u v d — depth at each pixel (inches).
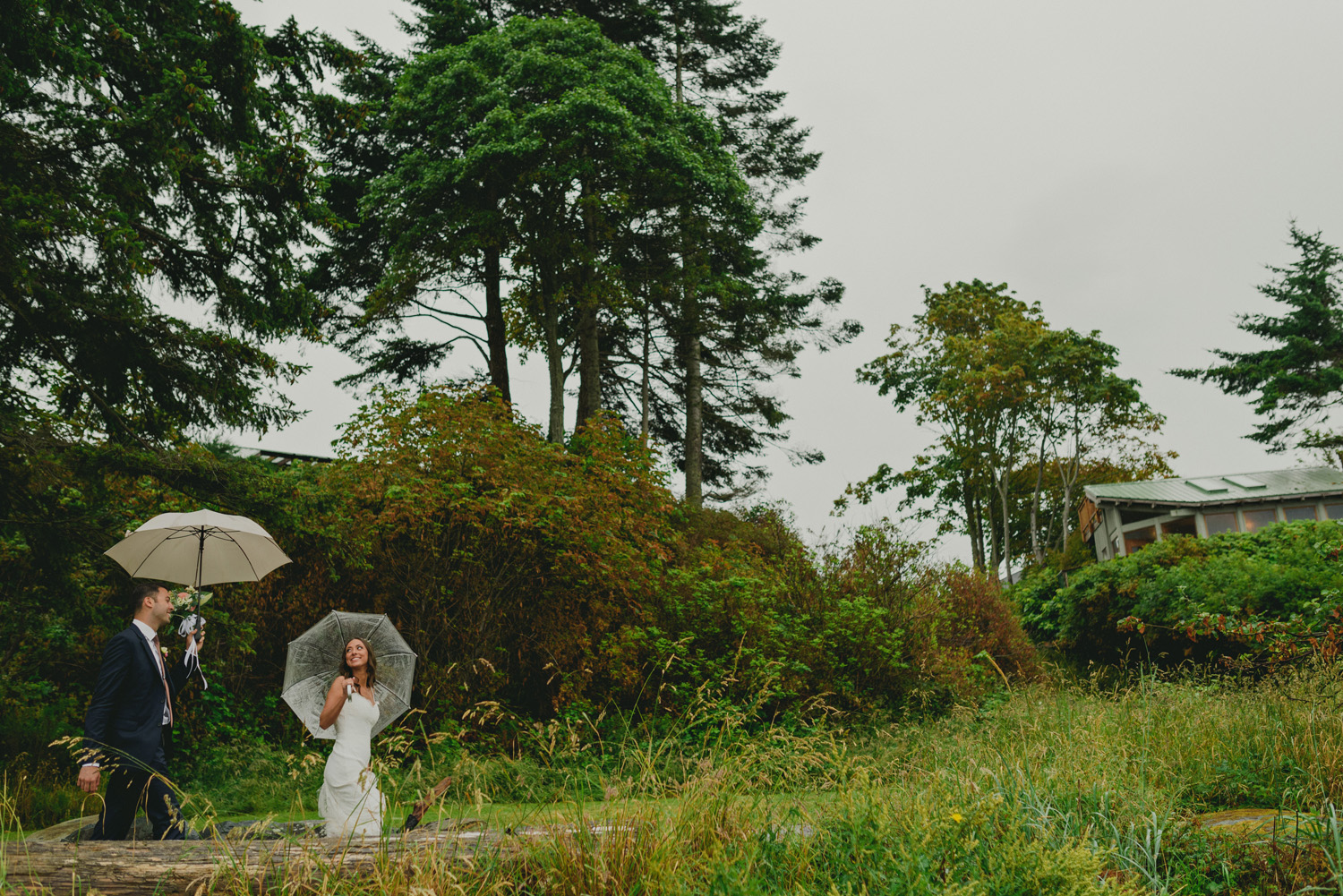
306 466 414.6
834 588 484.1
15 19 312.7
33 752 311.0
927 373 1396.4
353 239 808.3
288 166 385.1
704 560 488.4
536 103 768.9
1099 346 1240.2
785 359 965.2
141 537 224.1
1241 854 156.9
